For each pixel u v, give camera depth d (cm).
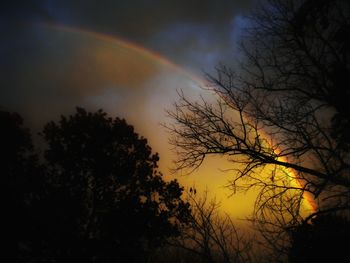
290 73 1092
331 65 1061
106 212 1620
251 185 1042
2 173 1480
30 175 1531
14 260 1425
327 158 969
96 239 1579
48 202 1524
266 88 1093
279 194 979
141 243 1611
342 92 1038
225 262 1030
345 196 907
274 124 1045
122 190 1706
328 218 996
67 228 1531
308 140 991
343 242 975
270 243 930
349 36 1031
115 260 1566
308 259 965
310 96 1057
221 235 1068
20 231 1445
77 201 1570
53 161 1659
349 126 1014
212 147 1095
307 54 1086
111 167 1658
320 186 945
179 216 1166
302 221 952
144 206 1633
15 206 1445
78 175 1656
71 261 1512
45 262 1493
